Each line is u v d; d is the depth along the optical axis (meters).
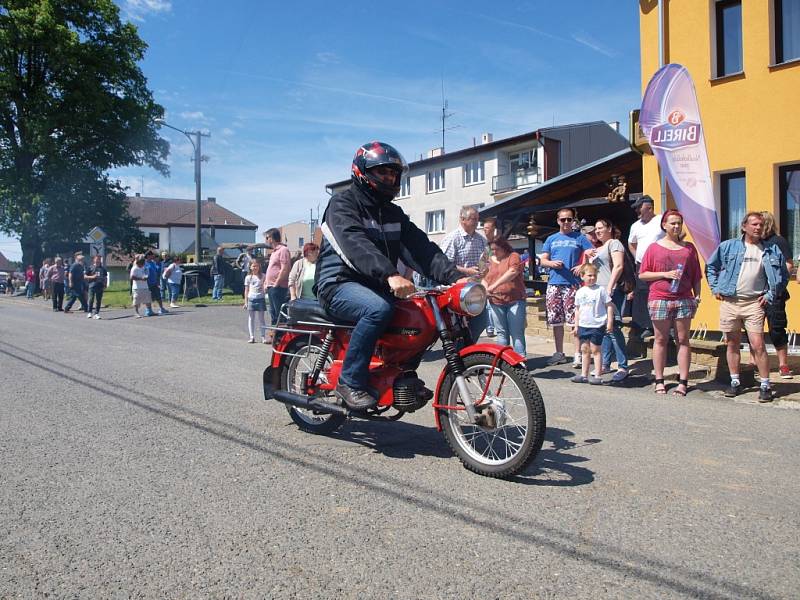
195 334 12.42
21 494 3.63
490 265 7.82
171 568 2.77
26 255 35.44
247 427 5.12
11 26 31.22
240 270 26.55
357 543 3.00
